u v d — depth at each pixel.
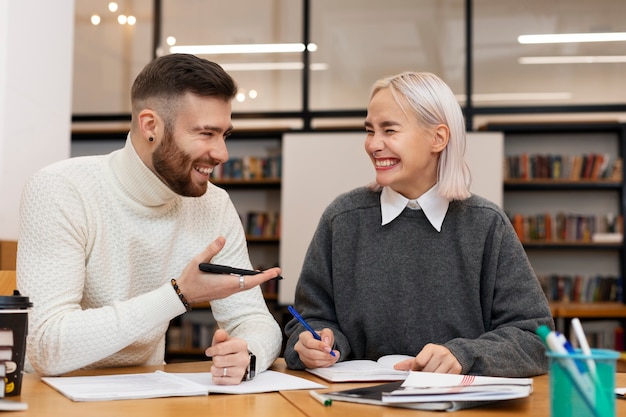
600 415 0.86
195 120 1.51
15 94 3.29
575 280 6.54
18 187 3.32
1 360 1.17
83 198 1.59
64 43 3.77
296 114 6.78
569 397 0.87
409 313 1.73
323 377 1.46
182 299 1.39
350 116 6.71
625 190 6.46
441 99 1.67
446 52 6.66
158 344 1.76
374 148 1.68
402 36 6.72
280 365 1.68
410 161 1.66
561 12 6.61
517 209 6.77
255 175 6.81
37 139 3.50
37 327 1.42
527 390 1.15
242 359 1.34
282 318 6.45
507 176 6.58
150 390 1.24
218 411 1.10
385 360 1.58
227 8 6.90
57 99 3.71
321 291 1.84
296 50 6.82
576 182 6.46
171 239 1.71
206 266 1.39
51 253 1.51
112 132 6.83
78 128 6.92
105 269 1.63
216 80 1.52
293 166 6.47
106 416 1.05
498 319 1.69
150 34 6.91
